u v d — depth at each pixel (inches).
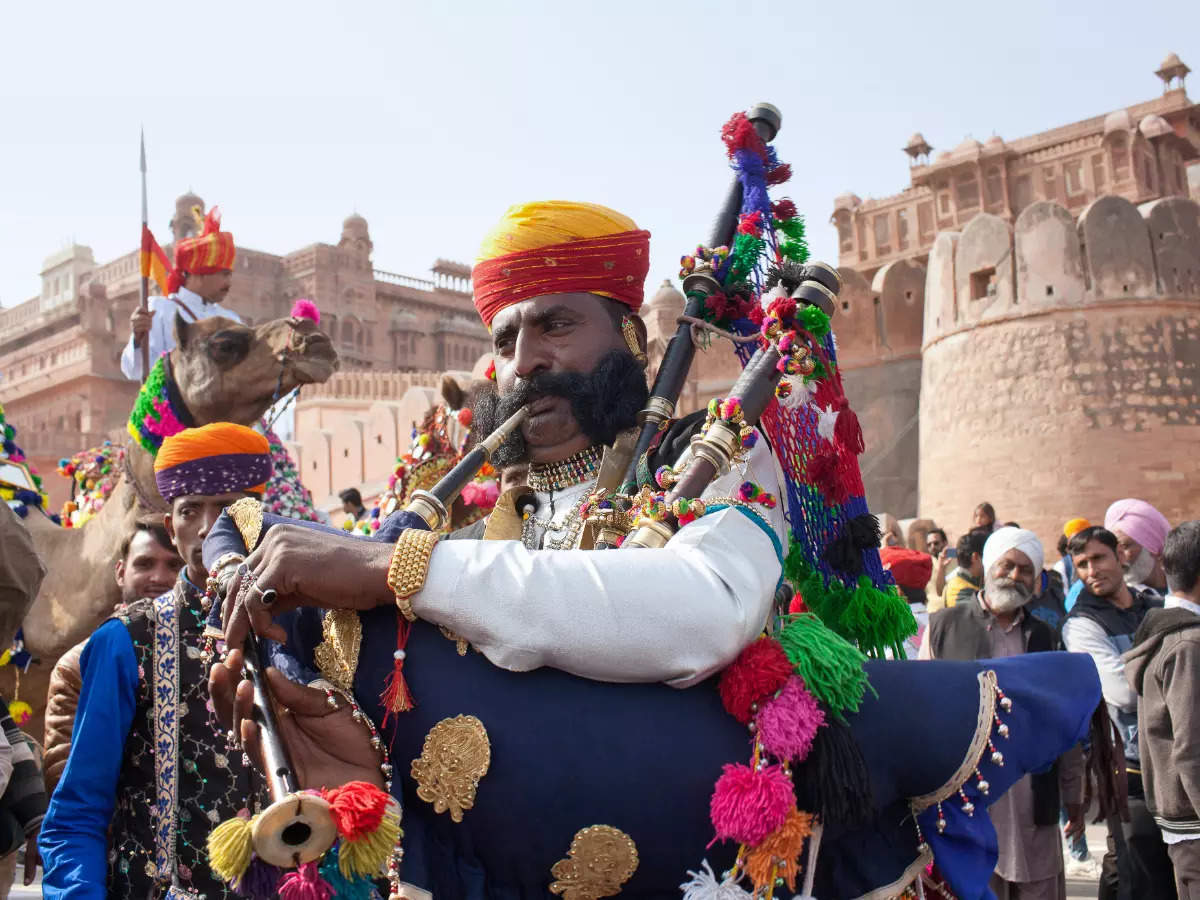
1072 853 312.8
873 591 79.4
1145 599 219.8
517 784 66.5
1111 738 106.7
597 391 82.2
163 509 222.4
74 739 104.6
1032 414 941.2
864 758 69.9
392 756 69.0
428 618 66.3
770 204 88.8
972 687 72.8
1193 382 916.6
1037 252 956.0
